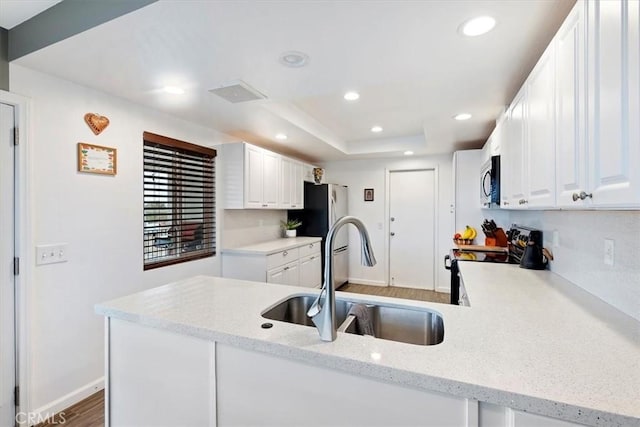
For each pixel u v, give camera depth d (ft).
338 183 17.92
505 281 6.20
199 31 4.83
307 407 3.36
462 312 4.38
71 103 6.81
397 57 5.68
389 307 4.99
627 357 3.01
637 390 2.46
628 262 4.12
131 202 8.15
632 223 4.03
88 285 7.14
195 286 5.92
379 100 9.34
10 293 5.90
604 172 2.86
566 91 3.76
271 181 12.85
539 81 4.83
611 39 2.74
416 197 16.51
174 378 4.17
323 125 12.62
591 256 5.14
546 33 4.88
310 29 4.76
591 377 2.66
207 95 7.63
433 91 7.59
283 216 15.80
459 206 13.07
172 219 9.61
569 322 3.94
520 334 3.59
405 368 2.87
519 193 6.21
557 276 6.63
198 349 3.99
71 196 6.82
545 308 4.50
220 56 5.65
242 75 6.45
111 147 7.63
